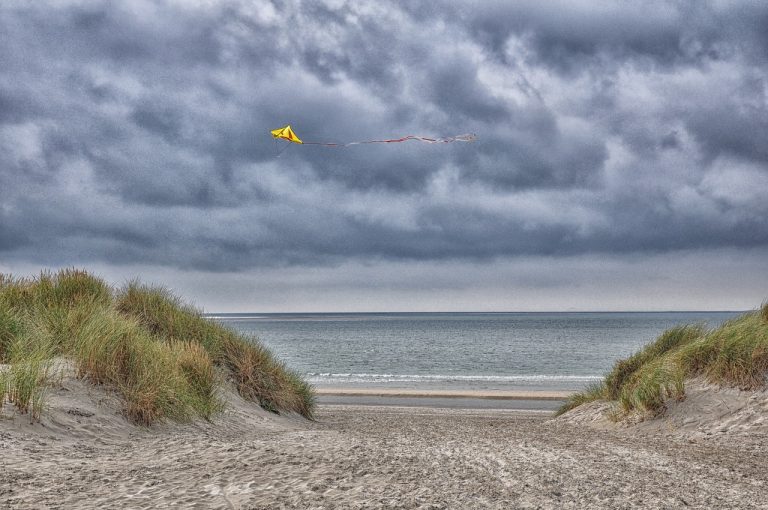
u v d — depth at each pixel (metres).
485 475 5.48
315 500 4.48
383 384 32.25
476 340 89.00
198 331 12.94
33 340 9.59
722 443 8.74
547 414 18.55
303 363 50.44
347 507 4.30
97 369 8.85
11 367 7.84
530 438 8.89
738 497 5.15
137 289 13.43
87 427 7.52
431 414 18.03
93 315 10.45
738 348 11.11
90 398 8.30
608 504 4.68
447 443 7.49
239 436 8.67
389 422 13.22
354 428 11.02
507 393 25.88
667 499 4.93
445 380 35.03
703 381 11.25
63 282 12.27
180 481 5.06
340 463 5.66
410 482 5.06
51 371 8.67
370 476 5.22
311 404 14.04
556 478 5.48
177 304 13.84
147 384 8.99
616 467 6.23
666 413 10.76
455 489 4.91
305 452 6.15
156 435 8.05
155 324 12.66
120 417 8.16
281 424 11.12
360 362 51.16
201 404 9.71
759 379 10.57
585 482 5.38
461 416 17.12
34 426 7.07
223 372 12.24
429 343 82.25
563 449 7.45
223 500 4.50
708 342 11.86
